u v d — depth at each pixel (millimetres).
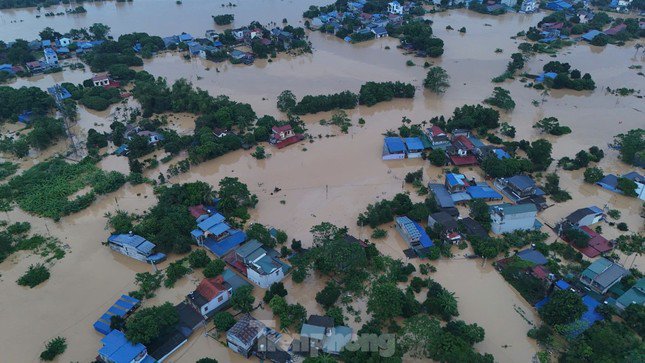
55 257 76000
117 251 77062
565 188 92625
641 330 60344
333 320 60562
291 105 120875
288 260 73812
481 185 90750
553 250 75500
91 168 99062
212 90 135250
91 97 126875
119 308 64625
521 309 66250
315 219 83562
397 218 81000
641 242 77250
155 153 105250
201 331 62781
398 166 99750
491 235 79750
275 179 95625
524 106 125625
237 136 108688
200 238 76812
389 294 62250
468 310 65938
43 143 106938
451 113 121625
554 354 59219
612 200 89188
